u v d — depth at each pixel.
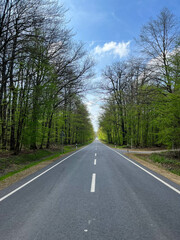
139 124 32.41
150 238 2.94
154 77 14.83
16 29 10.45
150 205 4.40
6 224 3.49
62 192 5.53
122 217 3.74
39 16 9.88
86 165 11.07
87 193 5.39
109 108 40.12
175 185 6.29
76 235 3.05
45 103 14.72
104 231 3.18
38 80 16.30
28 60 13.41
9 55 12.60
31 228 3.31
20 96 13.73
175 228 3.26
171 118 13.45
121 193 5.38
